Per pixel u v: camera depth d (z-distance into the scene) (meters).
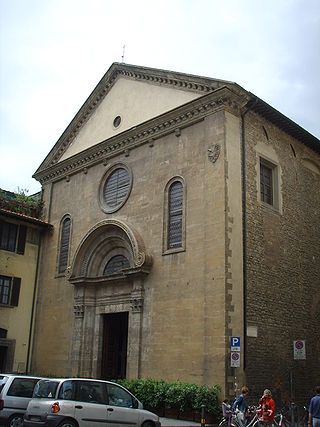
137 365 21.11
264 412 14.98
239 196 20.42
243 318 19.02
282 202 23.06
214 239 19.66
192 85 22.95
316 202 25.78
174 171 22.42
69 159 28.95
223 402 16.47
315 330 23.03
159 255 21.84
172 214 22.09
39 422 12.69
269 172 23.28
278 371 20.11
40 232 29.89
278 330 20.69
